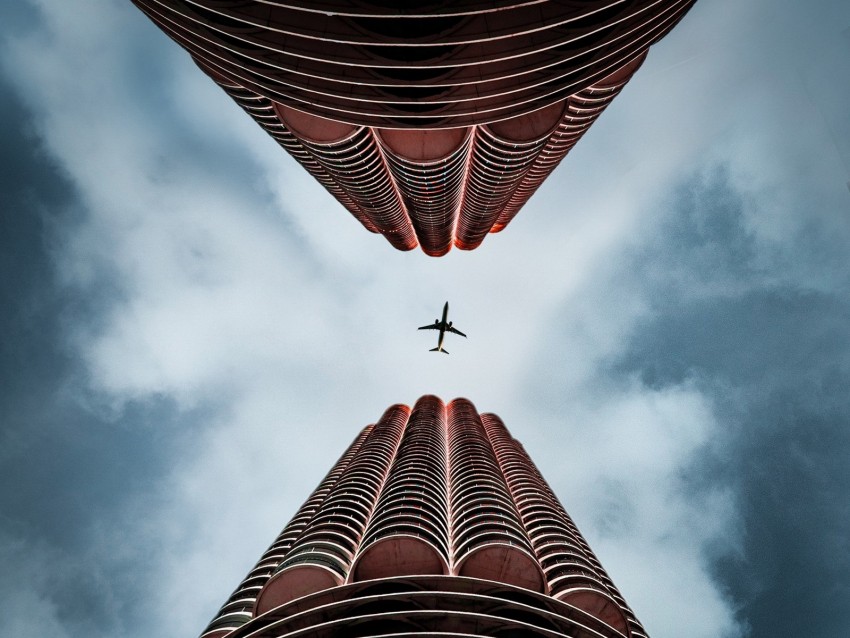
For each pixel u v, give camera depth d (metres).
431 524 50.19
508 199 102.12
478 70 27.42
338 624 32.59
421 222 108.38
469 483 65.38
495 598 34.47
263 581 50.78
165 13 27.25
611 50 29.75
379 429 105.25
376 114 31.30
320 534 52.03
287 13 23.30
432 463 72.56
